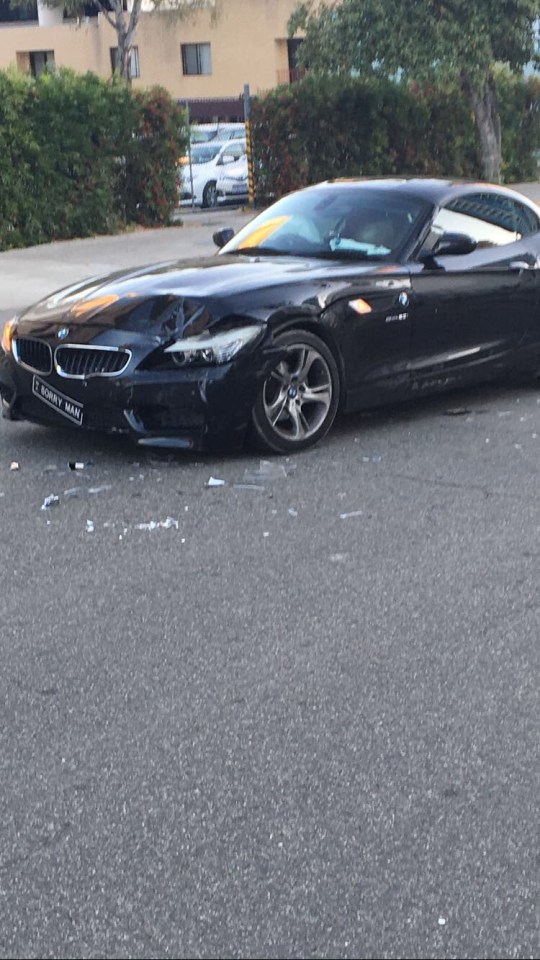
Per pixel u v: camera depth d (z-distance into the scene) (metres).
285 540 5.74
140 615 4.87
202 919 2.99
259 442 7.07
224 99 48.22
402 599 5.00
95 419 6.89
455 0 24.34
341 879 3.13
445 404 8.64
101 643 4.61
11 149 20.19
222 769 3.69
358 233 8.06
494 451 7.32
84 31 52.12
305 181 25.69
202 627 4.74
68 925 2.98
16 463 7.08
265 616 4.84
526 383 9.32
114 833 3.36
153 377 6.68
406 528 5.89
